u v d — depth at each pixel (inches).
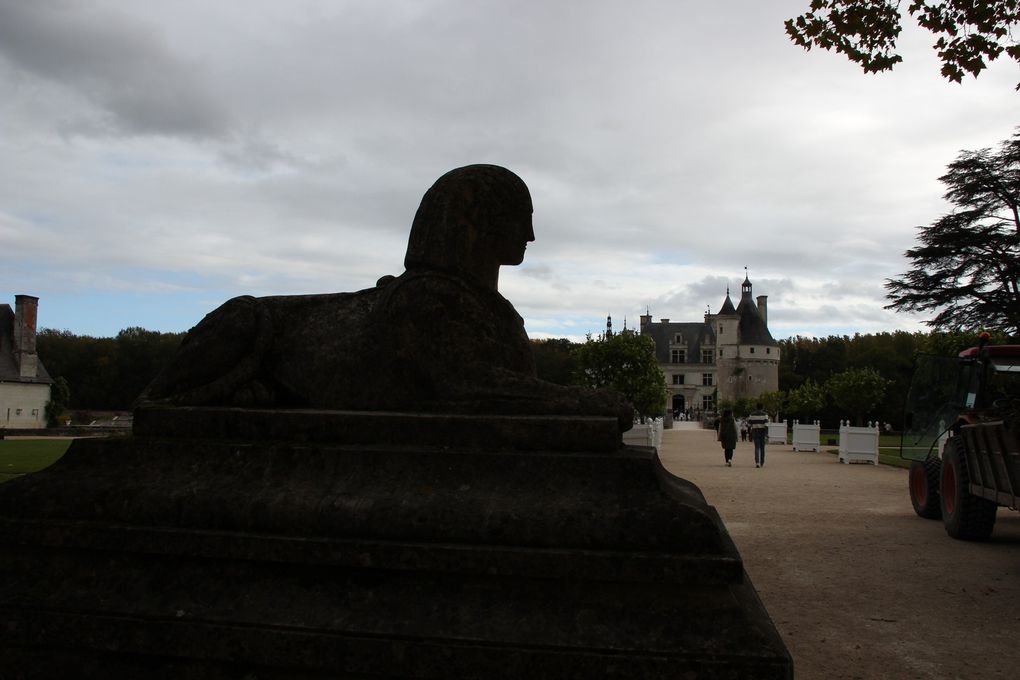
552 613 104.0
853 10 310.2
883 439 1355.8
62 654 113.0
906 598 230.1
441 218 137.8
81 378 2642.7
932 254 1536.7
